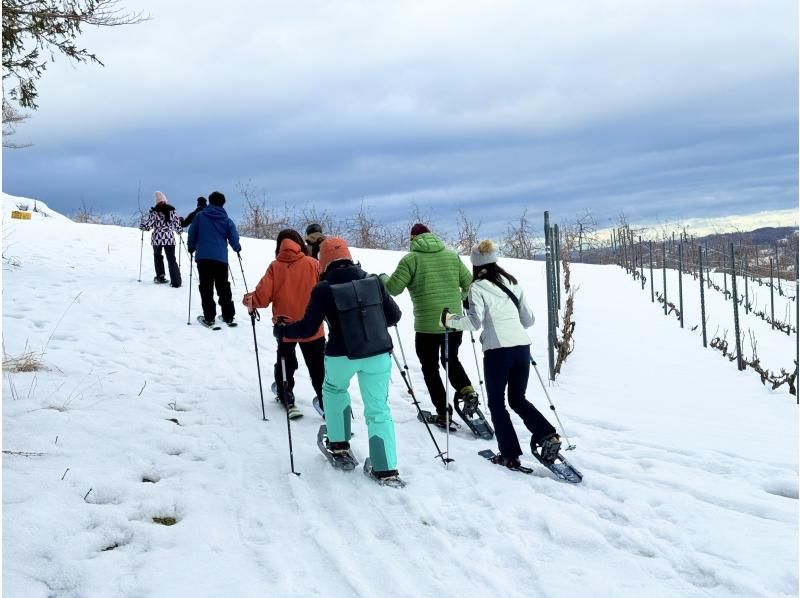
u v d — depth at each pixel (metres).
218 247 8.97
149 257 13.30
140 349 7.70
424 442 5.54
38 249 12.73
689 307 15.84
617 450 5.33
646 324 12.57
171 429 5.30
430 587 3.33
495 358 4.91
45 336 7.75
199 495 4.25
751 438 5.59
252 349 8.20
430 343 5.88
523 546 3.72
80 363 6.86
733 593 3.25
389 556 3.64
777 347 11.87
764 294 19.39
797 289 7.95
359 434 5.63
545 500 4.30
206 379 6.86
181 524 3.89
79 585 3.28
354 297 4.59
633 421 6.09
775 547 3.63
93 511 3.87
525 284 15.07
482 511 4.16
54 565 3.38
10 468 4.29
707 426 5.98
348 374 4.68
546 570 3.47
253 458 4.95
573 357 9.02
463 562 3.55
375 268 14.33
